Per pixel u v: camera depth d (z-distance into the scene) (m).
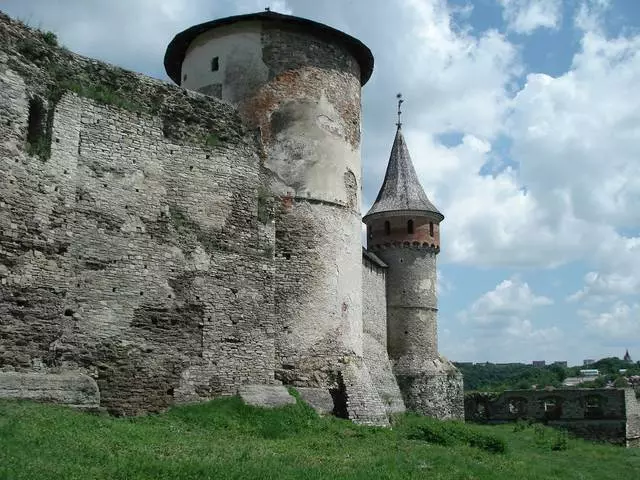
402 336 40.41
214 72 22.72
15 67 14.77
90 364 15.45
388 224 42.00
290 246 20.98
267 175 20.80
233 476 10.26
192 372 17.34
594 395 44.62
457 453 16.70
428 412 39.41
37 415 12.68
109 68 17.20
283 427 17.11
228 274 18.66
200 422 16.22
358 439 17.11
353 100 23.70
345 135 23.06
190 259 17.84
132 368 16.17
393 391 37.38
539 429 36.59
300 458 12.87
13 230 14.23
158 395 16.56
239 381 18.34
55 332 14.86
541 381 110.19
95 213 16.06
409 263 41.34
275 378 19.77
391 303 40.84
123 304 16.28
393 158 44.91
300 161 21.77
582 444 31.38
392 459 13.62
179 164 18.11
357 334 22.41
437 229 42.91
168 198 17.70
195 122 18.75
